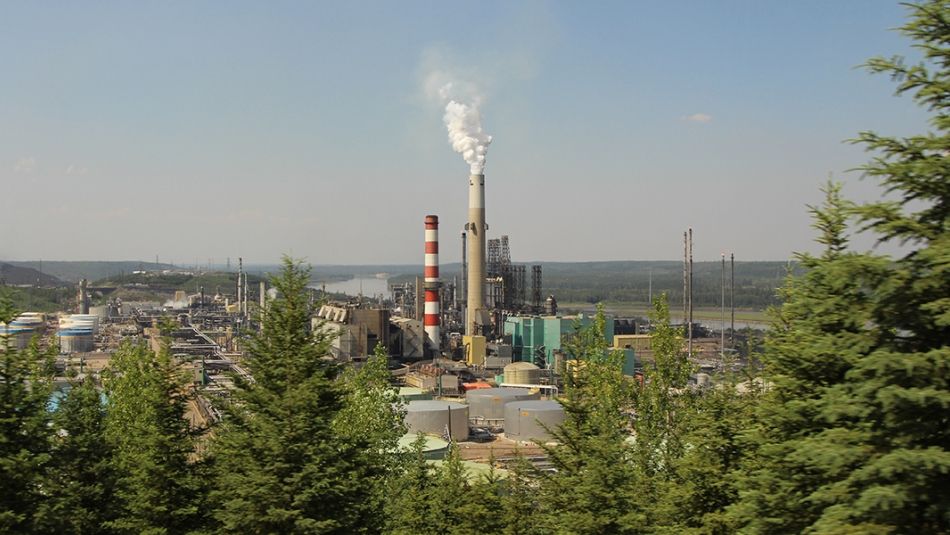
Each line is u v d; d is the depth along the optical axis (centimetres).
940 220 1777
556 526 3441
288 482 2827
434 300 19238
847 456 1719
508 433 11888
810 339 2019
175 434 3212
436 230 19275
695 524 3155
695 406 4012
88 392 3412
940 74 1766
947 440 1709
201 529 3070
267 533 2777
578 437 3556
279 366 3061
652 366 4419
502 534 3766
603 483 3353
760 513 2098
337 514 2908
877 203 1775
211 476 3225
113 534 3106
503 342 19675
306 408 2953
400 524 3959
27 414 2814
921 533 1661
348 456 3053
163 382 3325
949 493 1622
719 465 3166
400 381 16638
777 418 2188
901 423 1688
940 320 1617
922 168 1697
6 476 2655
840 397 1777
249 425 2992
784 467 2091
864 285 1747
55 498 2925
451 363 18175
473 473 6372
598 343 4700
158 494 3119
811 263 2005
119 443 3697
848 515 1703
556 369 16400
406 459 4744
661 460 3872
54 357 3491
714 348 19900
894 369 1647
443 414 11431
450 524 3872
